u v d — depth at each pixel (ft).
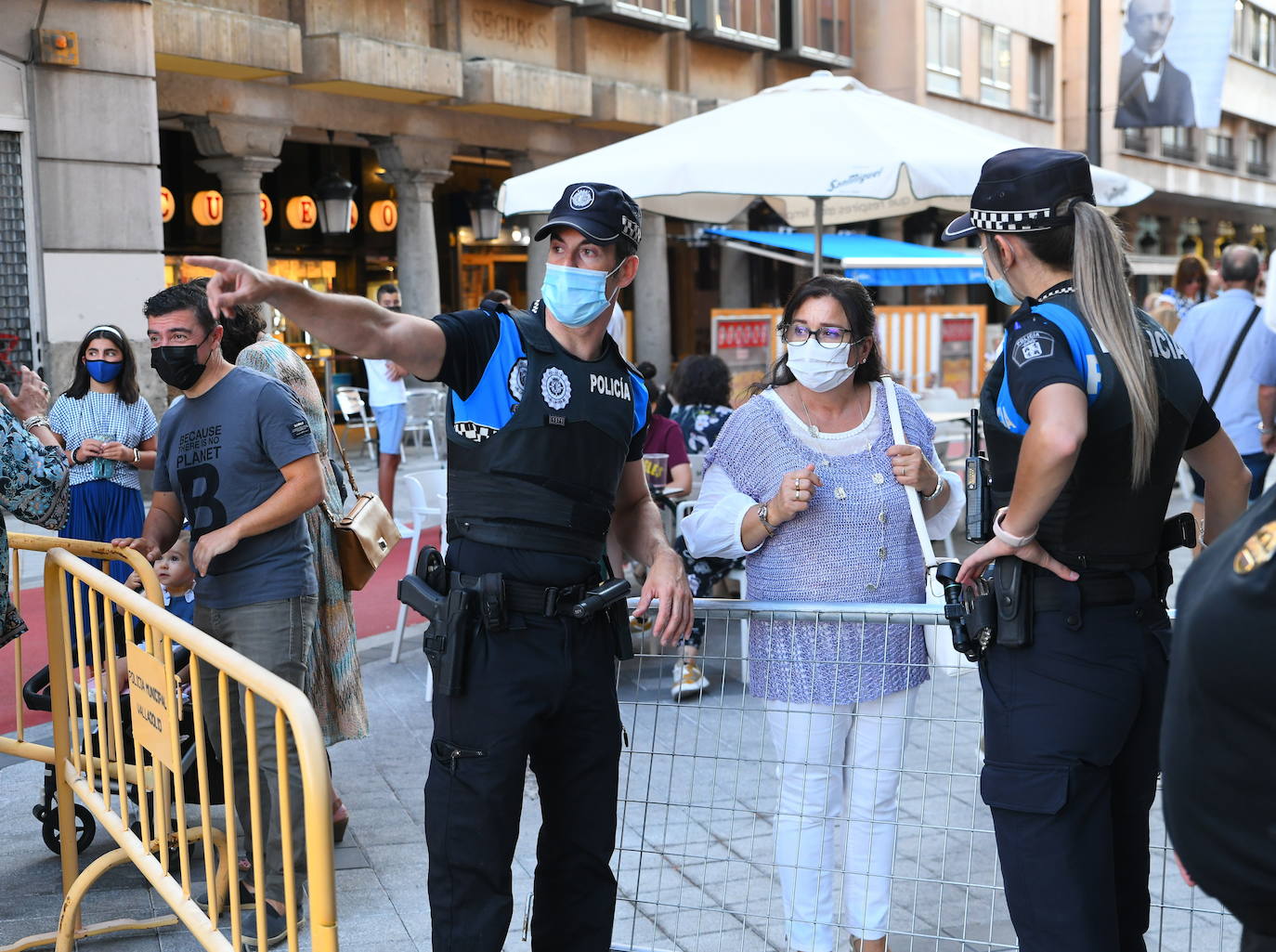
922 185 18.28
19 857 13.83
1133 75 36.55
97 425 17.16
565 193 8.71
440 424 52.08
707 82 61.52
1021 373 7.86
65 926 11.08
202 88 41.45
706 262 72.13
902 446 10.59
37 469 11.30
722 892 11.71
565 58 54.44
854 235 48.49
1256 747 5.11
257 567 11.94
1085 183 8.22
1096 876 8.08
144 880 13.12
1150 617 8.27
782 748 10.72
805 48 65.82
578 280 8.59
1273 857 5.16
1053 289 8.21
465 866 8.53
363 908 12.64
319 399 14.01
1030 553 7.99
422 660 21.98
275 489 11.88
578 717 8.86
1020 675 8.18
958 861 13.01
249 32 39.81
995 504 8.45
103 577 10.80
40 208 34.63
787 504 10.24
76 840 13.24
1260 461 22.93
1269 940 5.56
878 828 10.75
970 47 75.25
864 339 10.24
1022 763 8.13
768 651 10.71
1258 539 5.15
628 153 20.07
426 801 8.77
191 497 11.96
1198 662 5.19
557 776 9.05
